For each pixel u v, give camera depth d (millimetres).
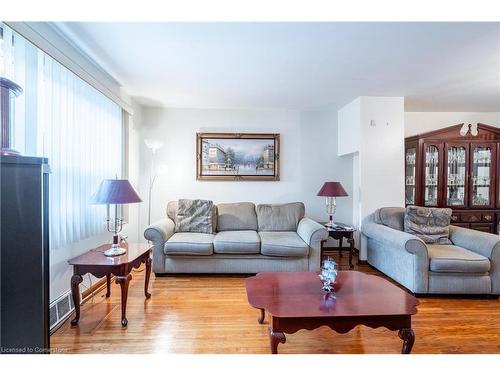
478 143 3936
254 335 1979
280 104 4008
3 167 1094
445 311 2375
